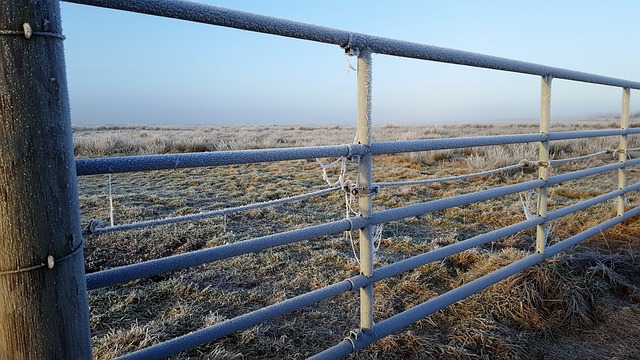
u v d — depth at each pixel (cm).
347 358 203
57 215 73
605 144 1245
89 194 676
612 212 466
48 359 73
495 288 266
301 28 136
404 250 384
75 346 77
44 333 72
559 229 432
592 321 244
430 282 303
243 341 218
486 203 589
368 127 164
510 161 975
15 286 69
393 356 206
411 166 1016
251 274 323
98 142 1227
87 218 503
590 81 293
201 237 426
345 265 338
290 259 354
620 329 235
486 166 937
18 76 67
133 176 895
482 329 227
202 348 212
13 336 70
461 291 217
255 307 267
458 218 517
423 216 520
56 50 72
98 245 397
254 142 1480
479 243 225
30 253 70
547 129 261
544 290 260
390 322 185
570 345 222
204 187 760
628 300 268
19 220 69
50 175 71
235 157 128
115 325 242
